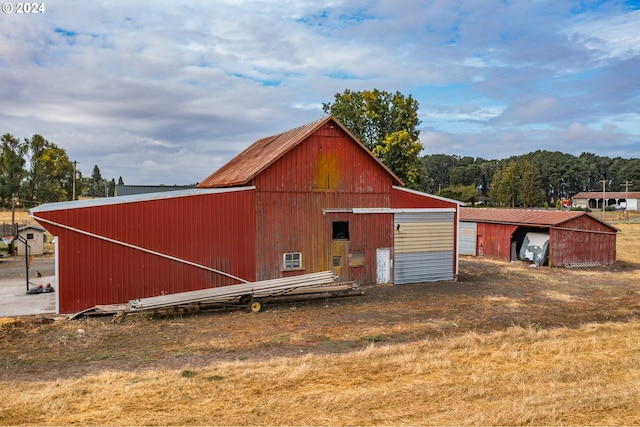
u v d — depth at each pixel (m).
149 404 8.39
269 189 20.36
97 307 16.44
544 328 15.25
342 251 22.09
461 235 38.38
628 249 40.12
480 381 9.52
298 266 21.06
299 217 21.03
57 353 12.45
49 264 29.30
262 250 20.17
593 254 31.94
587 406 8.16
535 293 21.31
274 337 13.98
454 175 137.12
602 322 16.02
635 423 7.55
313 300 19.31
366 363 10.84
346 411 8.05
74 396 8.77
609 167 154.00
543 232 31.92
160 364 11.41
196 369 10.57
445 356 11.45
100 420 7.71
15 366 11.35
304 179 21.16
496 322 15.99
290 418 7.78
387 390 9.02
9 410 8.09
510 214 35.22
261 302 17.72
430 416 7.81
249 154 27.25
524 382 9.55
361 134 47.16
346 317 16.59
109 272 17.17
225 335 14.21
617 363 10.86
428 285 23.36
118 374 10.20
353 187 22.30
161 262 18.11
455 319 16.36
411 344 12.78
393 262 23.31
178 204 18.42
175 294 17.20
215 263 19.12
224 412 8.03
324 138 21.62
